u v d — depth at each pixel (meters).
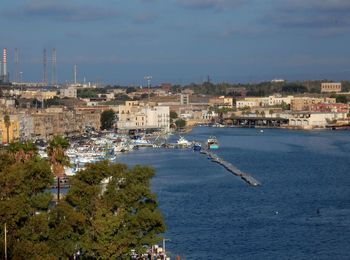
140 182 168.00
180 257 193.25
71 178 172.62
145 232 163.12
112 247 153.25
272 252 199.25
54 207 162.38
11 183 160.12
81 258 158.38
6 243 138.00
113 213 163.50
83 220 152.25
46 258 136.62
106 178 172.00
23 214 149.88
